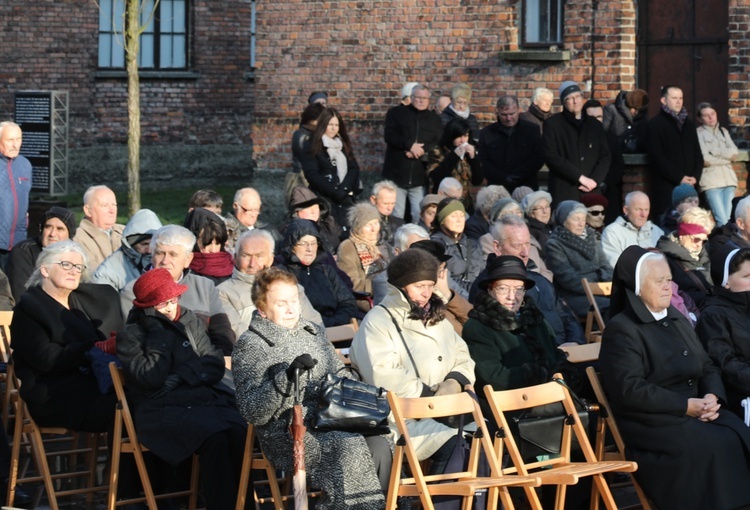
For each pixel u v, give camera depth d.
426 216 14.27
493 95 20.45
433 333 9.41
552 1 20.06
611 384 9.33
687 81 19.44
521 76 20.17
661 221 16.44
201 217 11.73
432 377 9.30
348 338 10.93
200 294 10.52
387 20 21.20
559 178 17.25
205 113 29.62
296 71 22.06
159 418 9.09
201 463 9.05
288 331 8.91
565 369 9.58
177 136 29.42
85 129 28.66
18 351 9.71
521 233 11.74
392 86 21.28
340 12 21.59
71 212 12.34
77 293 10.22
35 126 23.83
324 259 12.61
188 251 10.41
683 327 9.64
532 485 8.32
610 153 17.58
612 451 9.87
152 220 12.02
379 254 13.30
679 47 19.45
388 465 8.66
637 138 18.22
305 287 12.11
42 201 20.12
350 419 8.48
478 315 9.80
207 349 9.59
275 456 8.73
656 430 9.20
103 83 28.83
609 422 9.40
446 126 17.42
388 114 18.94
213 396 9.45
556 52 19.69
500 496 8.80
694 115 19.45
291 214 14.36
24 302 9.77
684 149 17.52
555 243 13.58
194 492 9.60
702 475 9.08
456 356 9.52
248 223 13.64
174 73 29.23
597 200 15.63
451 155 17.31
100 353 9.73
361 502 8.46
